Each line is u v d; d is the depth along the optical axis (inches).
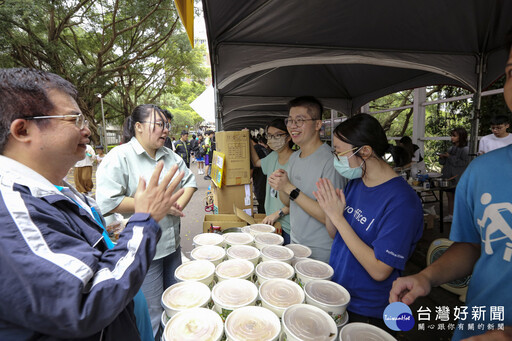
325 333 35.3
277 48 116.4
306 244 67.3
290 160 77.9
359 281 48.3
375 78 206.1
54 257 23.2
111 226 107.6
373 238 46.6
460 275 39.0
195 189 88.6
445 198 268.8
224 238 67.2
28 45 553.0
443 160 201.8
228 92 218.2
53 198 27.9
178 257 84.0
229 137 107.0
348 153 49.1
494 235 32.1
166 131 74.5
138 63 786.2
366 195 49.8
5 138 27.0
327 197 50.0
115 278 26.2
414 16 101.5
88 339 27.6
